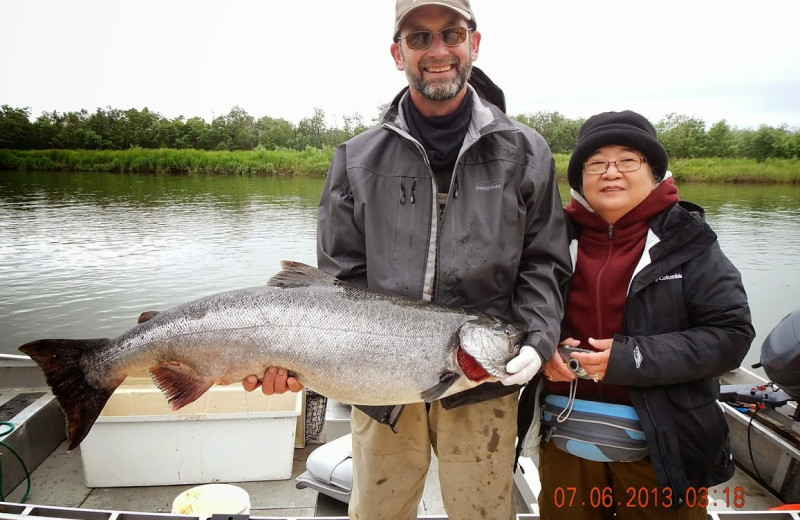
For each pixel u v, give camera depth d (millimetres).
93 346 2766
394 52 2941
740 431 4262
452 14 2539
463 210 2582
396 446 2758
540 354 2430
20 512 2949
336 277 2795
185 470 4477
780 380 3146
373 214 2668
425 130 2695
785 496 3893
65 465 4688
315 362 2600
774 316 10953
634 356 2387
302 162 38125
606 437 2518
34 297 12273
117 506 4254
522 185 2561
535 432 2807
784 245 15797
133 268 14594
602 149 2535
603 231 2650
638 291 2510
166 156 39938
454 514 2713
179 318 2688
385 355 2576
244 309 2643
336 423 4723
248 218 21312
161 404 4887
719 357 2355
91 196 27141
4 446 4238
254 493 4426
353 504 2869
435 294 2662
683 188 26062
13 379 5062
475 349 2500
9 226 19906
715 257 2428
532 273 2613
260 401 4945
